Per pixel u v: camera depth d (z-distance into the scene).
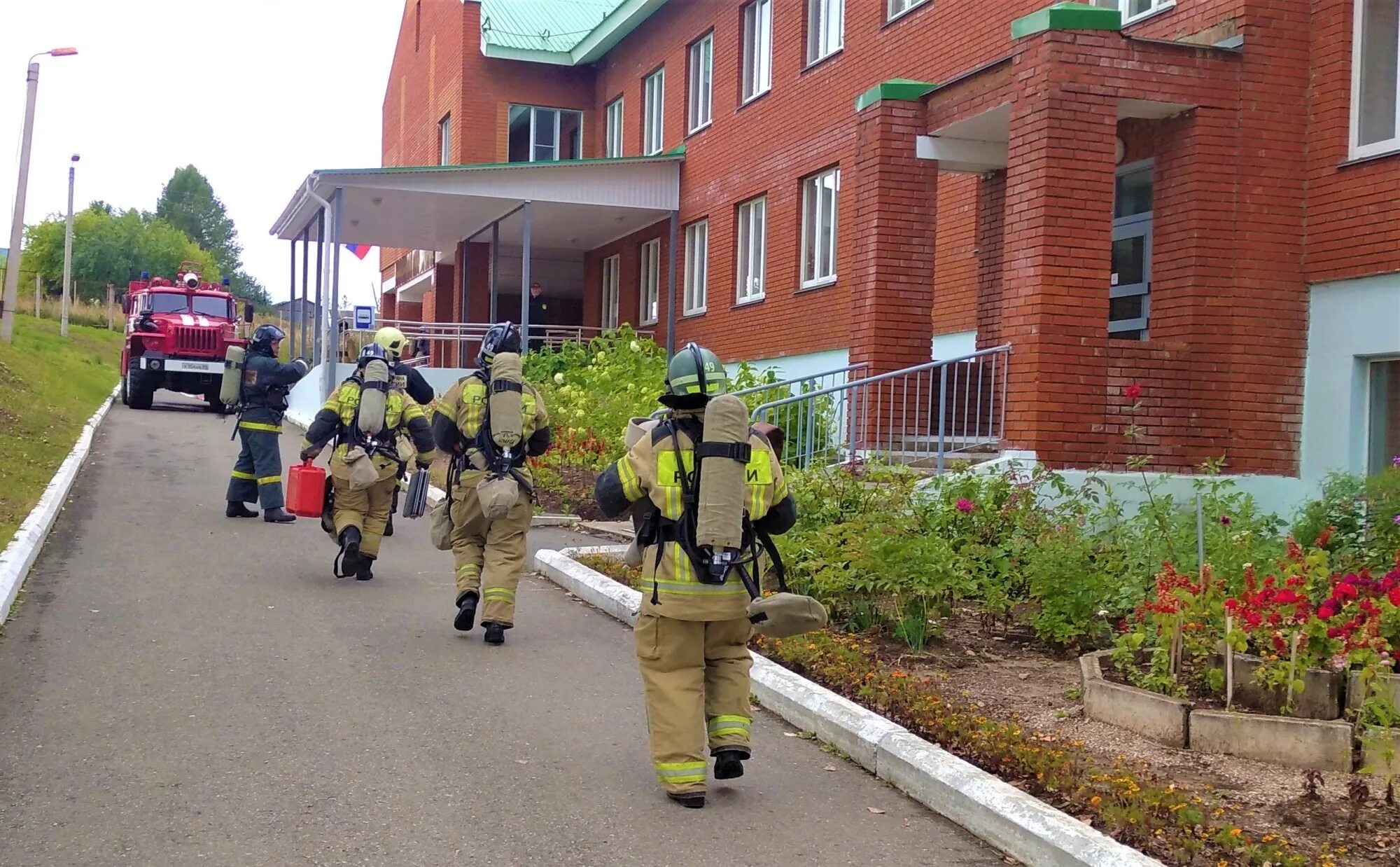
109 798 4.78
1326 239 9.80
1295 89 9.97
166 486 13.80
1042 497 8.56
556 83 27.53
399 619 8.08
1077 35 9.53
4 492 11.34
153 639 7.25
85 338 41.78
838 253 16.66
